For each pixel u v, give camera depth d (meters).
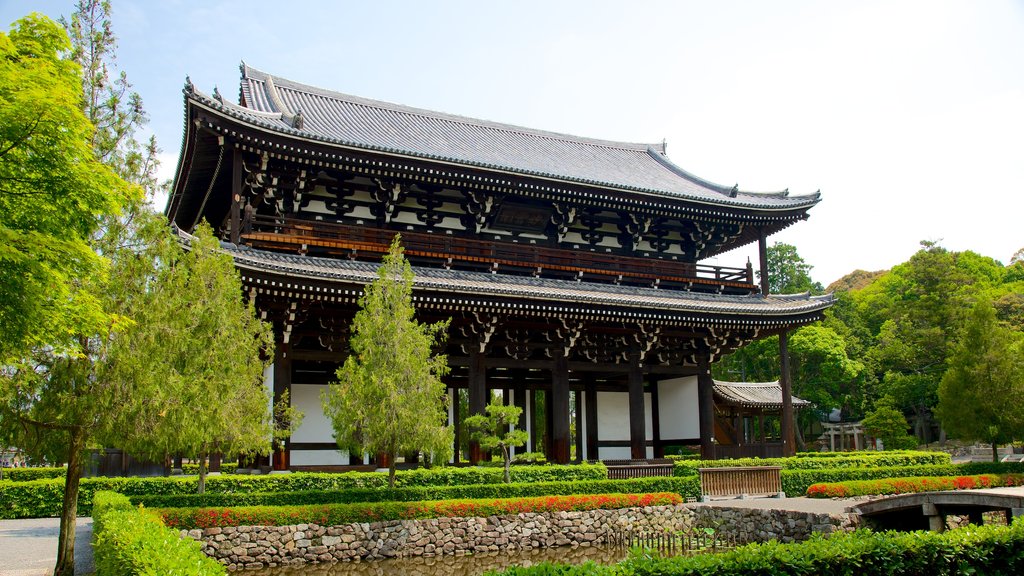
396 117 44.88
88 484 24.20
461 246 34.78
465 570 20.75
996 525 13.67
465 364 32.28
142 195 14.24
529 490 26.16
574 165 44.62
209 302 20.48
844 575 11.74
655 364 36.81
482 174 33.56
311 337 31.83
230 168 31.59
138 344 15.02
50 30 11.55
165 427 16.20
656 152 52.62
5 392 13.82
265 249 30.62
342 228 32.09
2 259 10.23
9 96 10.16
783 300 39.59
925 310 70.81
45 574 15.80
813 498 28.77
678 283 39.31
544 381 38.84
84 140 11.72
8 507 24.41
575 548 24.36
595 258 37.69
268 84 41.25
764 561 11.28
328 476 25.78
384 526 22.19
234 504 22.02
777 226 41.53
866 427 61.25
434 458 23.34
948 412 40.16
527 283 33.97
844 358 66.81
